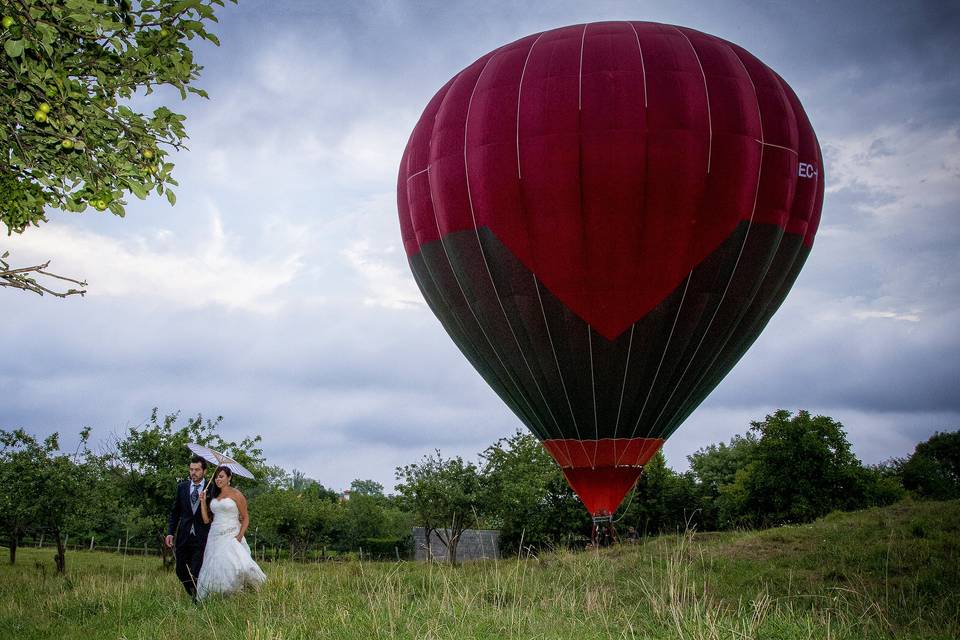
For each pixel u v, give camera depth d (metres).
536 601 7.70
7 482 22.22
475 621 6.34
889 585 10.12
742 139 17.92
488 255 18.73
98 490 23.06
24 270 5.47
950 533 13.55
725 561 12.44
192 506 9.31
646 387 18.70
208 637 6.64
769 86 18.97
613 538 19.05
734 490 41.47
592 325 18.14
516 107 18.45
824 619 6.42
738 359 19.67
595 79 18.11
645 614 6.79
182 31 5.87
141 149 5.73
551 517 36.22
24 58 5.17
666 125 17.64
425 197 20.05
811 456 36.97
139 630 7.07
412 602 7.42
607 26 19.61
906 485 50.22
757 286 18.52
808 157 19.09
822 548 13.11
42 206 5.61
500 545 32.47
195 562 9.14
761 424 39.06
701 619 5.96
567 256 17.95
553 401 19.30
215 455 9.48
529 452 36.75
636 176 17.56
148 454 22.58
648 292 17.92
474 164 18.69
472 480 30.08
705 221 17.75
